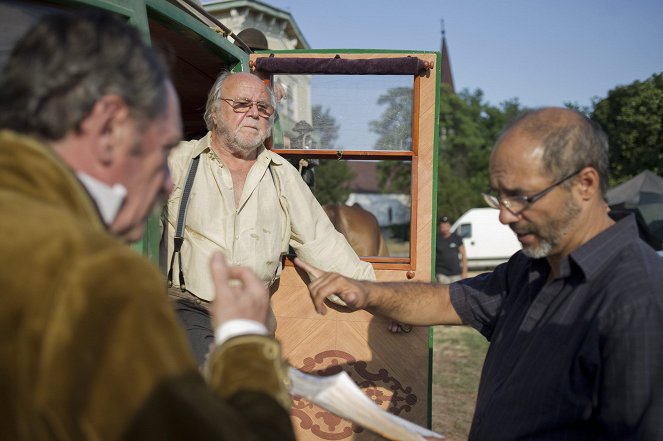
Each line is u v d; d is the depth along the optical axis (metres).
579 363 1.83
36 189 1.12
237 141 3.22
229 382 1.22
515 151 1.93
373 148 3.93
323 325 3.82
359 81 3.93
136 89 1.17
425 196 3.89
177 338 1.07
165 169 1.34
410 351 3.78
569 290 1.94
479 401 2.13
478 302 2.45
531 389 1.91
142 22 2.63
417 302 2.49
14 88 1.15
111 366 1.00
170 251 3.20
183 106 4.54
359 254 4.45
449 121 33.59
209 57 3.70
